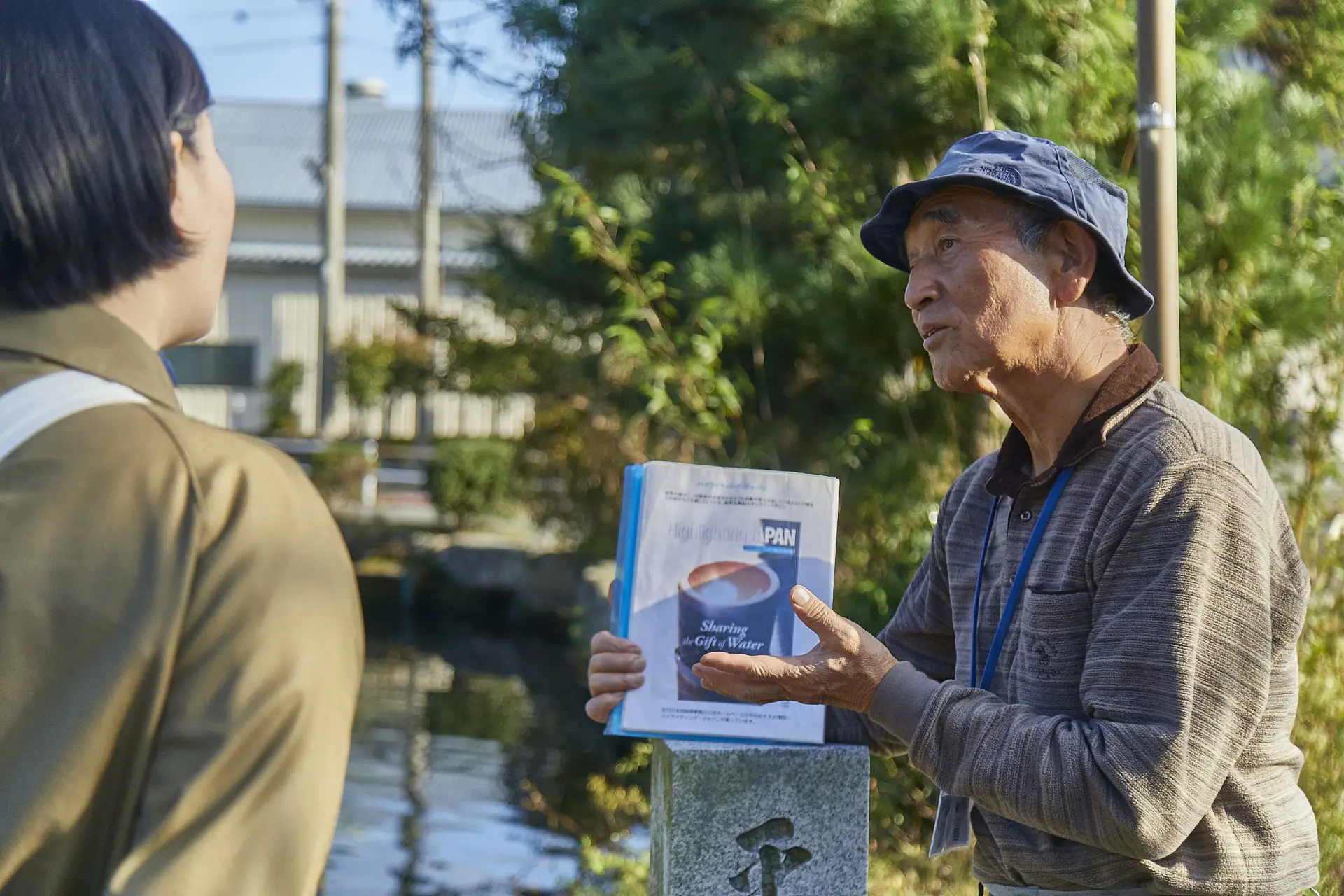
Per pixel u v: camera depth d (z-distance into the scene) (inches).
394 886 207.9
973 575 79.7
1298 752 71.4
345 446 713.6
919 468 176.9
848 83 201.3
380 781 274.7
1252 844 67.4
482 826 242.4
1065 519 70.9
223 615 36.1
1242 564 65.2
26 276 39.1
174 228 41.2
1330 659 137.7
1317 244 160.2
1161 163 118.5
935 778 68.7
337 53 851.4
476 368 456.8
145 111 40.3
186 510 37.0
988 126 171.0
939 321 74.4
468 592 534.3
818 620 71.1
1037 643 70.8
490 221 368.2
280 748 35.3
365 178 1141.1
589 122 295.0
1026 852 71.7
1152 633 64.4
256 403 1062.4
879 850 165.2
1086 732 64.6
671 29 279.4
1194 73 165.8
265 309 1066.1
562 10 311.9
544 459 447.8
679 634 83.5
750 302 211.6
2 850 33.8
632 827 229.9
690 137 266.4
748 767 83.6
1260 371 158.1
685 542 83.8
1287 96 168.6
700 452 264.1
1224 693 63.9
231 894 33.7
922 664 89.5
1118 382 71.6
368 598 543.2
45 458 36.9
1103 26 168.6
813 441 251.0
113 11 41.0
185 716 35.2
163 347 42.7
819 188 200.7
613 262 233.1
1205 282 150.3
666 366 217.0
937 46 172.2
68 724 34.5
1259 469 69.0
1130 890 68.4
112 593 35.6
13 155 38.6
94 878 34.9
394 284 1061.8
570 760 297.6
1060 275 73.8
